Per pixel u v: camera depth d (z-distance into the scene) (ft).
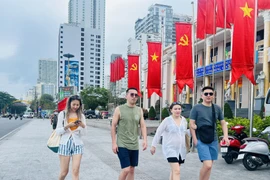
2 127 90.68
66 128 15.65
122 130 15.46
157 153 33.37
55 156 31.09
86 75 324.39
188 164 26.76
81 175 22.00
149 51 60.95
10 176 21.72
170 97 122.42
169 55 123.54
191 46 48.73
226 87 90.02
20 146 39.68
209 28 48.08
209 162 15.70
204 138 16.02
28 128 83.35
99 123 92.99
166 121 16.69
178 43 48.52
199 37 49.90
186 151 17.07
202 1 49.67
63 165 15.70
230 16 44.88
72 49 314.14
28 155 31.78
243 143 26.84
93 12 471.21
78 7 463.42
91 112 174.40
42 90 478.59
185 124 17.01
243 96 82.79
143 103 151.64
